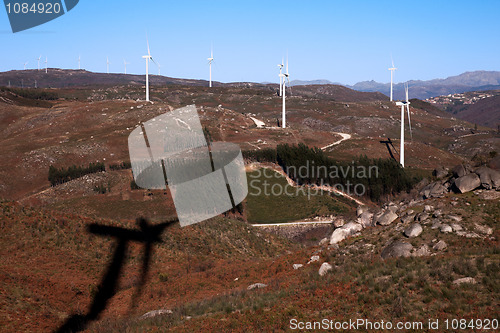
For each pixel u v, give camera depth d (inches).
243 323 728.3
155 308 1003.3
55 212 1550.2
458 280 774.5
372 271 893.2
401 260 930.1
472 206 1187.9
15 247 1326.3
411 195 1518.2
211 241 1750.7
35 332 874.8
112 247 1428.4
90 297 1125.7
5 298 967.6
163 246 1528.1
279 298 835.4
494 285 727.1
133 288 1187.9
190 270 1395.2
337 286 845.2
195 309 852.0
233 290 1019.3
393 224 1238.3
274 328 698.2
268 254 1927.9
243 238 1962.4
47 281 1144.8
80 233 1465.3
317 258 1144.8
